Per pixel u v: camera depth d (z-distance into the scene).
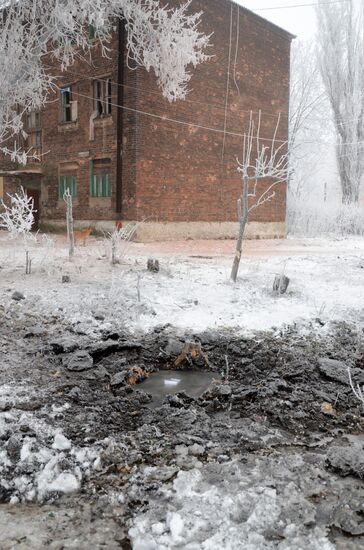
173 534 2.84
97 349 6.08
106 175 21.44
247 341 6.75
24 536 2.92
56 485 3.36
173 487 3.33
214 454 3.82
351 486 3.43
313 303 8.62
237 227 24.27
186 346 6.04
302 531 2.92
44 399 4.70
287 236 29.11
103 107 21.36
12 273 10.60
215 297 8.82
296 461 3.73
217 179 23.06
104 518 3.08
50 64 23.02
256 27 24.16
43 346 6.26
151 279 10.15
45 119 23.75
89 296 8.58
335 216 32.09
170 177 21.02
